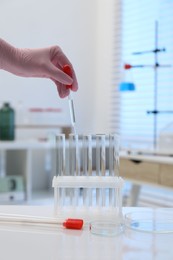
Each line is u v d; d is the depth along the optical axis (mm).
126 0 3164
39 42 3104
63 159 842
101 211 820
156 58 2691
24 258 576
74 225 750
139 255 590
